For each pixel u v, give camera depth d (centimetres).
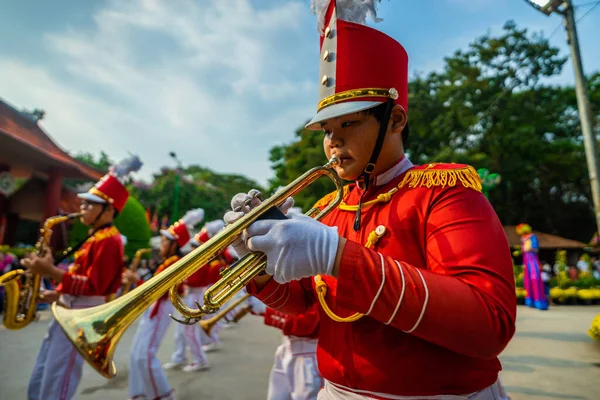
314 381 280
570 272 1596
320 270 99
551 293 1278
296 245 99
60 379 303
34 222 2333
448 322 89
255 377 480
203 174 4722
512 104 2181
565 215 2753
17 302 322
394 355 109
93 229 346
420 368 106
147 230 1458
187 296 598
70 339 144
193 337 517
